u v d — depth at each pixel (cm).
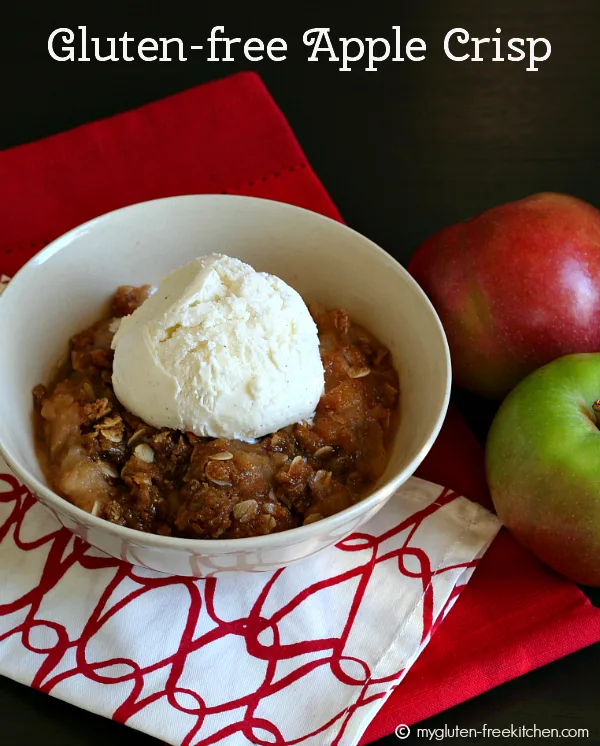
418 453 36
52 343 41
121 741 36
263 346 37
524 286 41
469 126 53
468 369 44
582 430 38
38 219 48
